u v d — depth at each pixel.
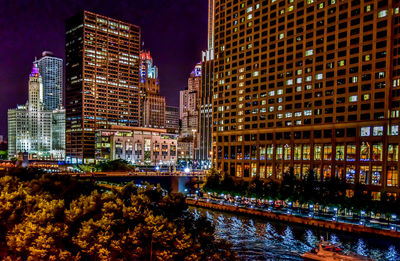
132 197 48.38
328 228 77.94
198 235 46.88
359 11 103.50
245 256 61.69
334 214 90.94
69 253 39.12
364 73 101.50
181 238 42.56
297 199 94.06
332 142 107.31
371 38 100.56
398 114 93.81
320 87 112.06
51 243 38.88
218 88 148.75
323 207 91.38
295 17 120.25
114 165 195.75
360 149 100.56
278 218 87.19
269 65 128.12
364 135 99.88
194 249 43.28
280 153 122.50
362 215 88.81
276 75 125.56
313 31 114.75
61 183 69.62
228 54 144.50
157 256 41.00
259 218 91.44
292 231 78.19
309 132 114.06
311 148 112.94
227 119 143.62
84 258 44.62
